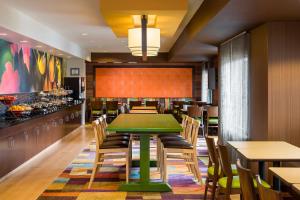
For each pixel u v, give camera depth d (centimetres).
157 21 609
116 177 615
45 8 634
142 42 577
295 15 497
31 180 596
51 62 1159
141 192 533
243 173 266
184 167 688
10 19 605
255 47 604
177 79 1606
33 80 962
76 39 1063
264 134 556
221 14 496
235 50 709
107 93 1593
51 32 877
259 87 580
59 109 988
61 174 636
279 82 541
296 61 541
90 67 1586
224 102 809
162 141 590
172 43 1189
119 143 566
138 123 589
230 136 747
